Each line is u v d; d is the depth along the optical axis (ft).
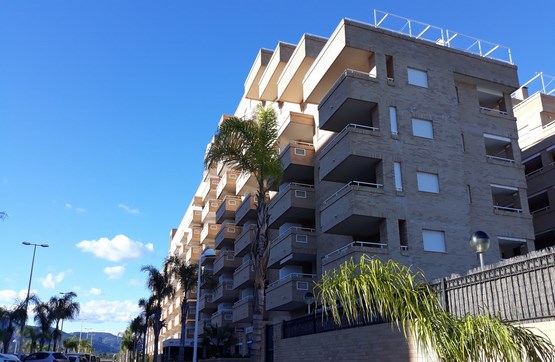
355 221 83.97
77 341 396.57
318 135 109.91
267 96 133.28
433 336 24.36
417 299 25.50
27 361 88.99
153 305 225.35
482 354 23.95
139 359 312.09
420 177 87.10
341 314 48.01
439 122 91.61
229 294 161.79
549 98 126.11
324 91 101.19
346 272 26.09
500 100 103.81
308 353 54.65
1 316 177.37
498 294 31.32
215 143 69.67
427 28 99.86
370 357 41.68
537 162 117.50
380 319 40.98
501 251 96.73
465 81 99.19
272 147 69.56
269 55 136.67
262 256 63.57
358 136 84.84
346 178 93.45
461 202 88.12
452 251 84.28
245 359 118.93
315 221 110.32
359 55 92.02
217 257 174.70
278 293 105.50
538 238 111.65
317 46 106.73
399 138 87.51
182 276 164.25
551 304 27.94
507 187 95.20
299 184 111.75
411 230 82.89
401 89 90.74
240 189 149.38
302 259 109.40
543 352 25.38
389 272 26.27
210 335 140.46
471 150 94.58
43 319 227.20
